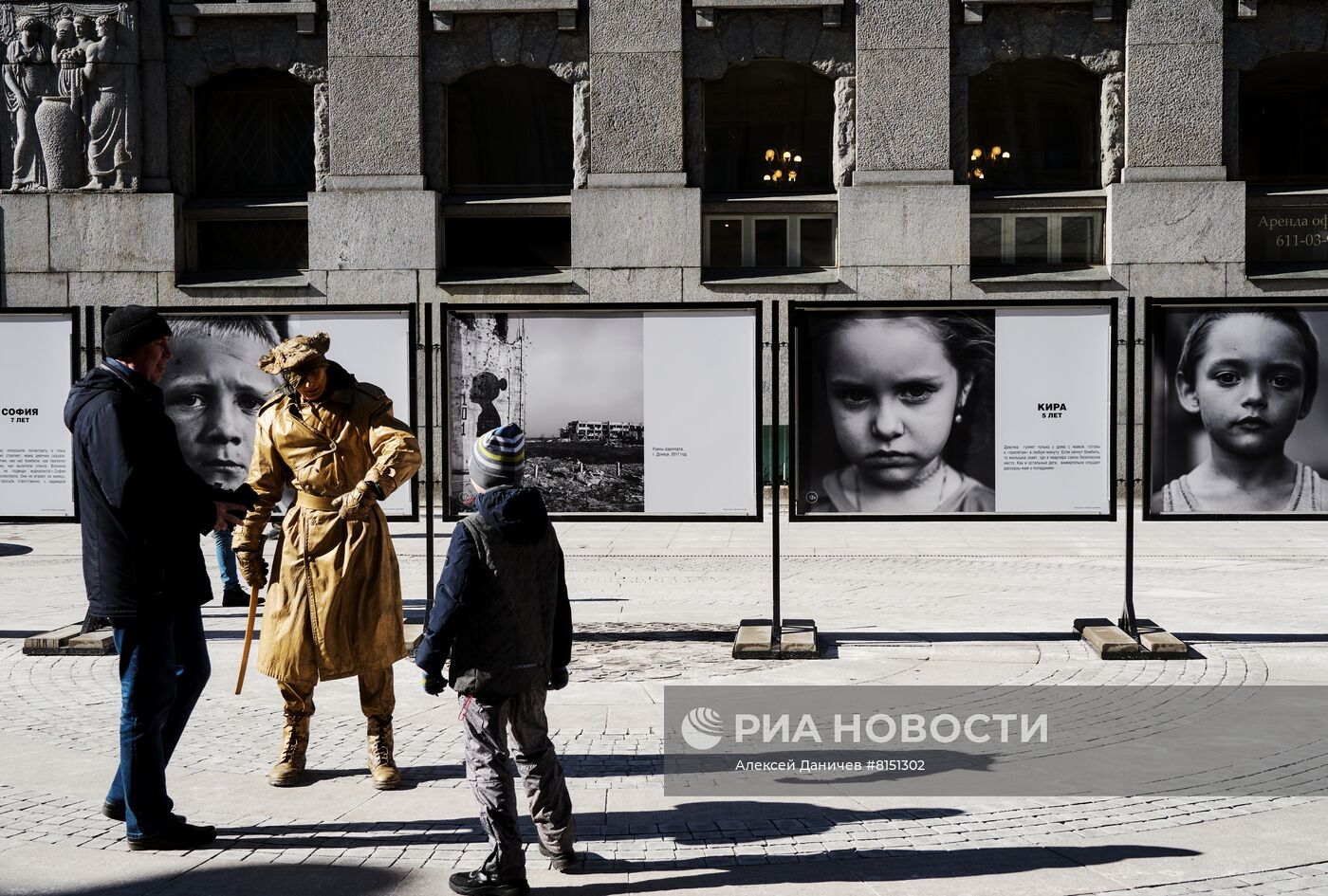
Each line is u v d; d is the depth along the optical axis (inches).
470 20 865.5
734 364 374.9
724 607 446.6
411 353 375.6
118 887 184.4
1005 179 877.2
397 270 869.2
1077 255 872.3
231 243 892.6
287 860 196.4
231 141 891.4
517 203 875.4
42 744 264.8
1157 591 480.4
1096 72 857.5
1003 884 183.2
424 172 870.4
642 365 376.5
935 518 371.2
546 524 189.0
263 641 237.0
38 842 204.2
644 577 529.7
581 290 867.4
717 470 374.9
